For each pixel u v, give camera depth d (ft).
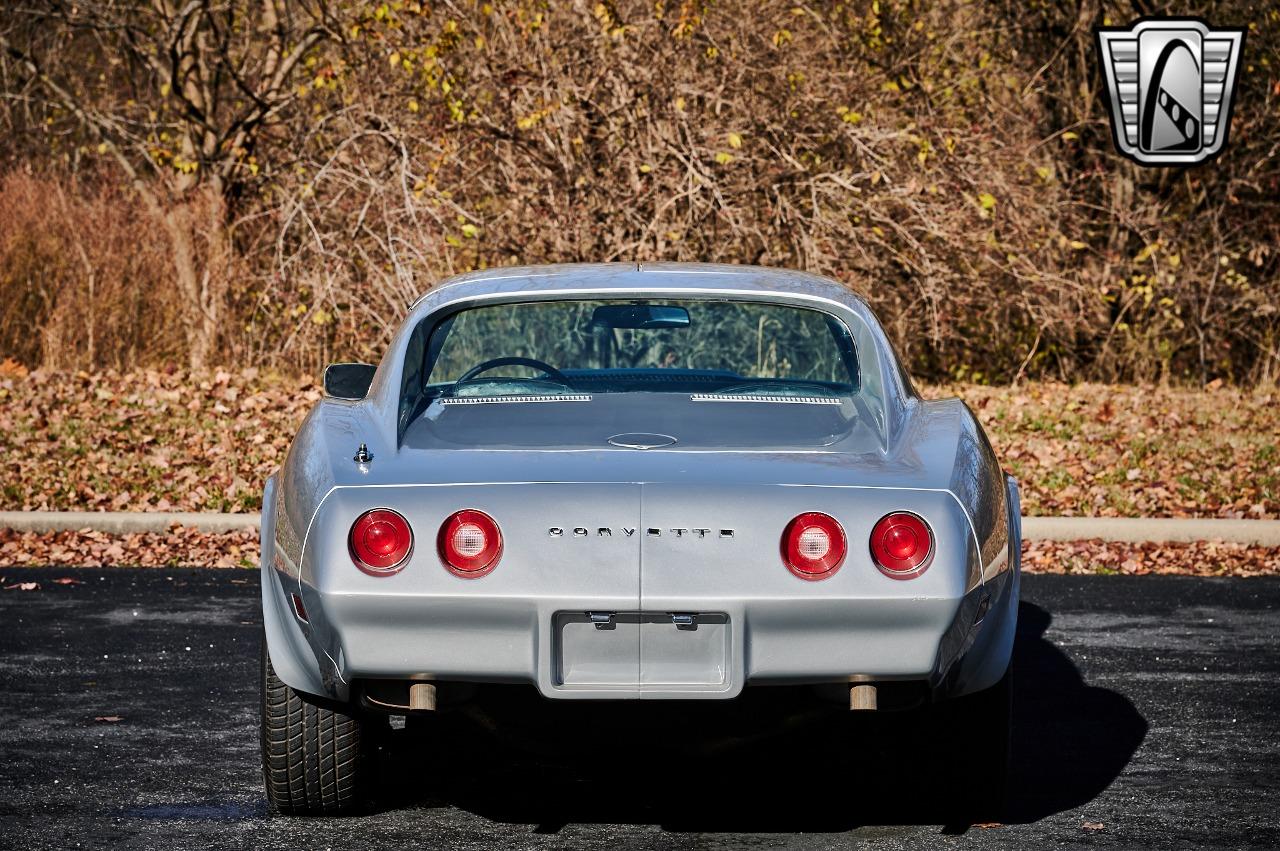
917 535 28.22
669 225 109.70
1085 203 121.70
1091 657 49.78
